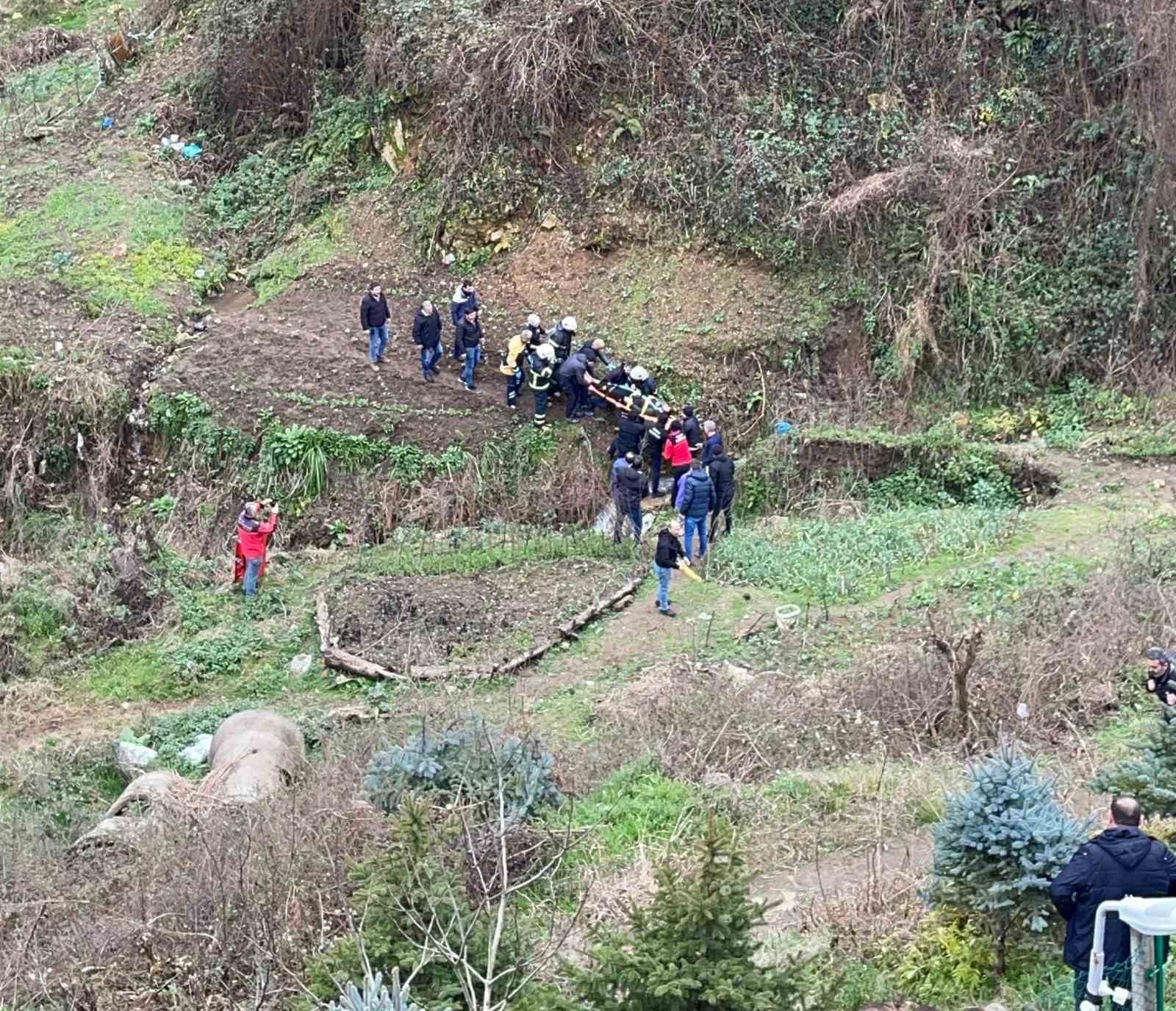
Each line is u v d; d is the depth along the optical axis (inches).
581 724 638.5
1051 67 1019.3
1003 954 343.0
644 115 1061.8
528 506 940.0
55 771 661.3
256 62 1205.7
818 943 365.7
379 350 997.2
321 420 962.7
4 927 435.5
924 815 464.4
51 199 1153.4
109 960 395.9
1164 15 939.3
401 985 290.4
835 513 906.1
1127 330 968.9
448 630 776.3
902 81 1040.2
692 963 271.7
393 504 940.0
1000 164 1008.2
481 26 1084.5
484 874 397.7
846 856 441.4
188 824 495.5
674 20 1066.1
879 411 976.9
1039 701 561.3
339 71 1195.9
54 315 1053.2
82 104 1269.7
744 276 1032.8
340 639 771.4
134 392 992.9
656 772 526.0
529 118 1076.5
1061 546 768.9
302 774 566.3
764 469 936.9
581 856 451.2
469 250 1092.5
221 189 1181.1
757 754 546.0
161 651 783.7
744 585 795.4
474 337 967.6
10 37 1437.0
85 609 807.7
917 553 796.6
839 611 743.7
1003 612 679.1
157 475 971.3
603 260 1064.2
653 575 816.9
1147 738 424.2
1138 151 975.6
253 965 374.9
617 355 1013.2
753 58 1059.9
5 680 768.9
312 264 1104.8
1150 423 923.4
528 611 784.9
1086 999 279.9
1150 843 287.3
